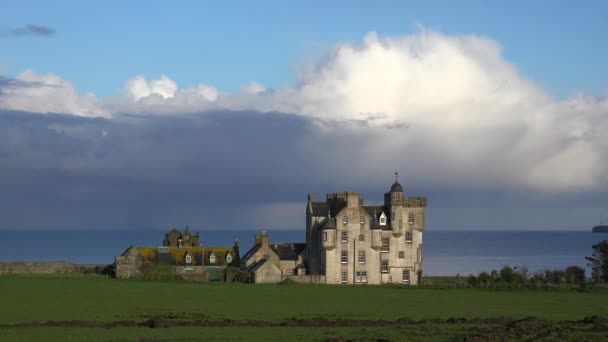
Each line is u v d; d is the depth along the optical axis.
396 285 137.62
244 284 133.00
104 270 145.25
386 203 151.75
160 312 87.25
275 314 87.12
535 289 129.12
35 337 67.75
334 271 143.00
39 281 126.56
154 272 142.25
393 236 148.25
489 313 91.62
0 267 140.75
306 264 151.88
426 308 96.88
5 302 95.56
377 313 89.56
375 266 144.75
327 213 150.75
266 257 149.12
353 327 77.00
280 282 135.88
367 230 145.00
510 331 72.25
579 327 75.94
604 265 150.38
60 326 74.94
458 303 104.75
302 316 85.44
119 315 84.00
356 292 119.81
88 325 76.00
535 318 80.88
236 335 69.94
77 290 112.44
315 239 149.38
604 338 68.50
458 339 67.44
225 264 154.62
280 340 67.00
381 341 67.00
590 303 106.81
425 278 162.38
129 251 142.00
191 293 112.19
